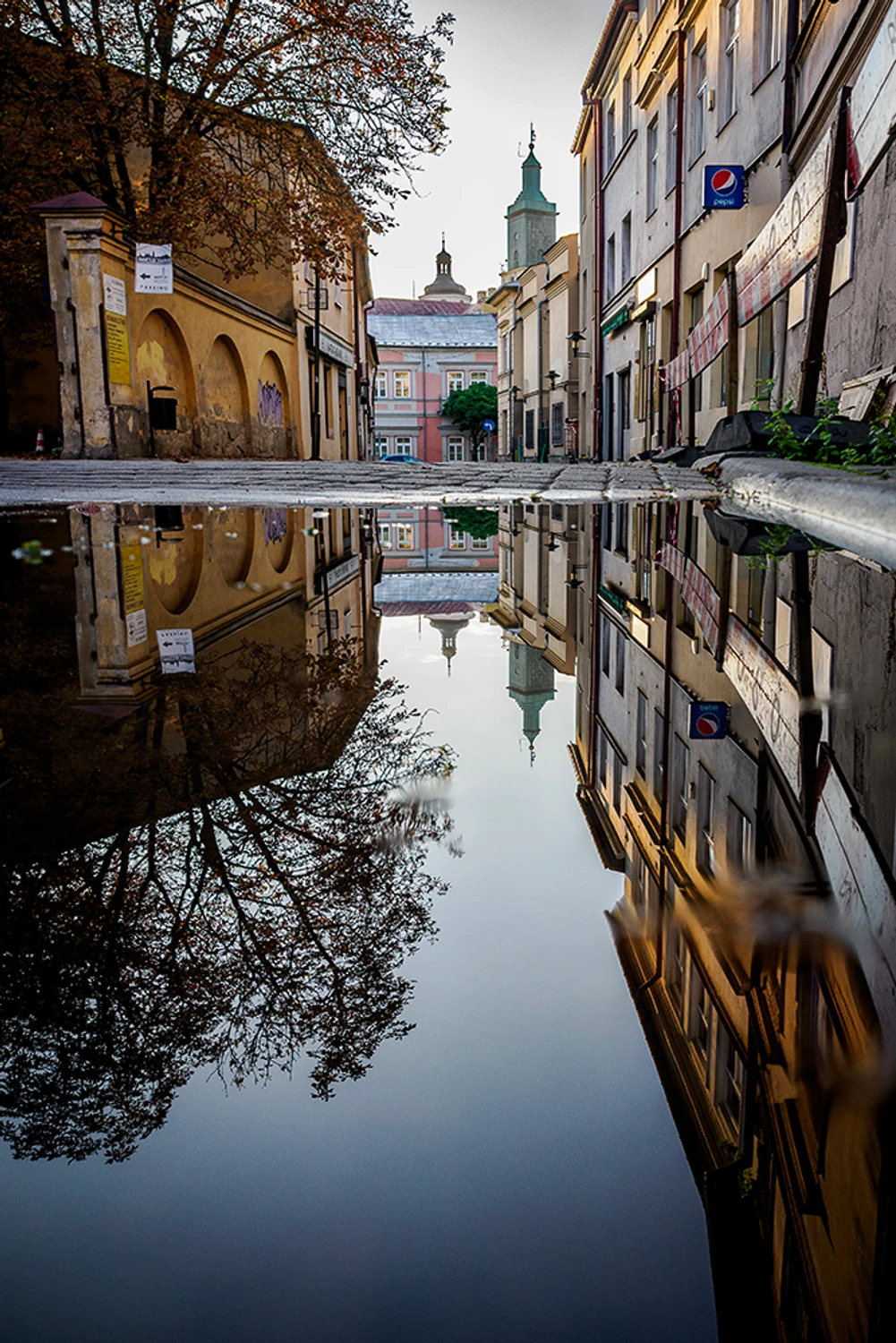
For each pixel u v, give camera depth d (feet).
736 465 26.81
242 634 11.53
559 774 6.03
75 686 8.46
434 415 233.76
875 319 25.38
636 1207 2.20
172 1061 2.80
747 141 43.96
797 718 6.97
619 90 80.48
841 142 21.20
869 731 6.47
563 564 21.03
